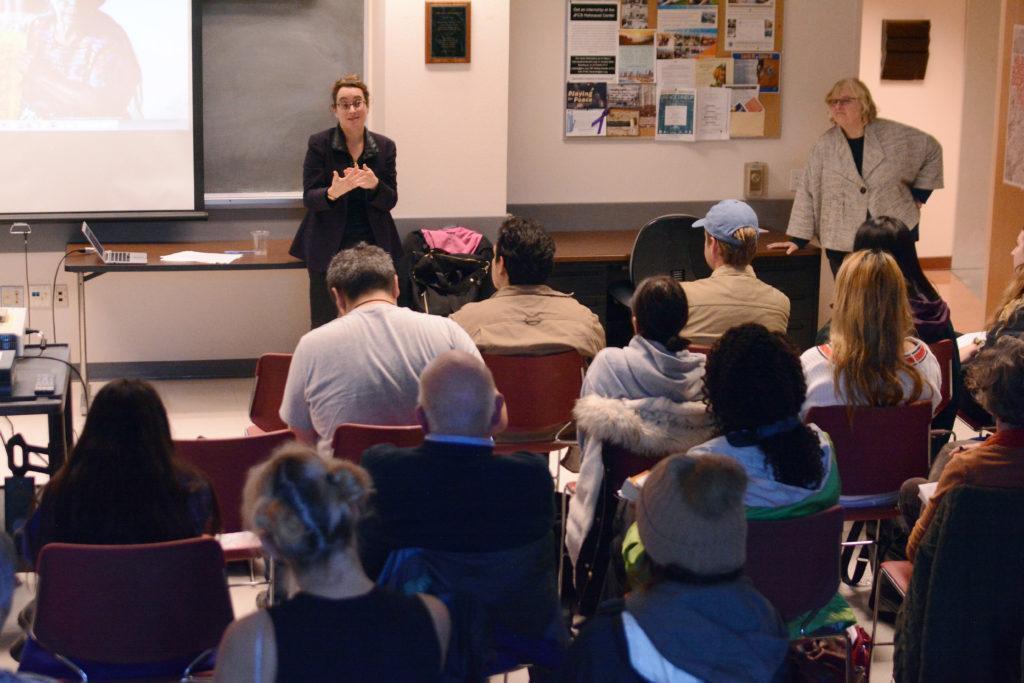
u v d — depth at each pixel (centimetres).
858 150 591
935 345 373
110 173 570
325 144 546
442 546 239
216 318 613
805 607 260
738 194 664
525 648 250
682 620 180
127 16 560
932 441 388
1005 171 611
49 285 587
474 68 590
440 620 184
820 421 317
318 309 565
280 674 173
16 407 357
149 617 239
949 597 251
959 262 894
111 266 524
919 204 599
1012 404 249
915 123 870
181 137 573
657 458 305
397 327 319
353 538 180
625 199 657
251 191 603
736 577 185
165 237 597
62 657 245
